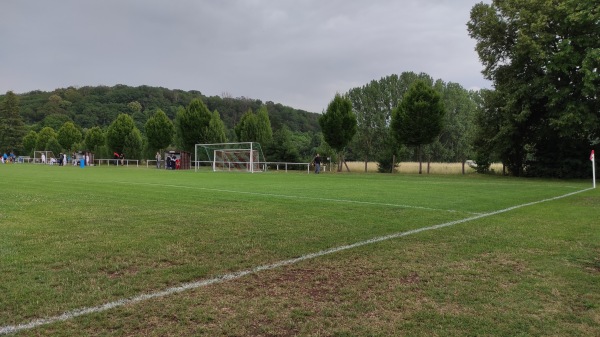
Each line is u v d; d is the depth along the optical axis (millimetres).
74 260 5531
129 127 67562
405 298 4223
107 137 68062
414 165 44500
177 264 5422
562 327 3562
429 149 71625
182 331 3418
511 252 6098
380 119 68750
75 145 80000
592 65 24844
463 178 28844
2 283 4555
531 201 12742
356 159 72312
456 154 74000
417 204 11773
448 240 6922
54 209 10344
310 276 4941
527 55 28156
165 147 61469
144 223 8406
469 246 6480
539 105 30188
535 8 27359
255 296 4258
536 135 31234
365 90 71500
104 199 12617
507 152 32406
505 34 30453
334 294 4328
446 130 73750
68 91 135375
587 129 26828
